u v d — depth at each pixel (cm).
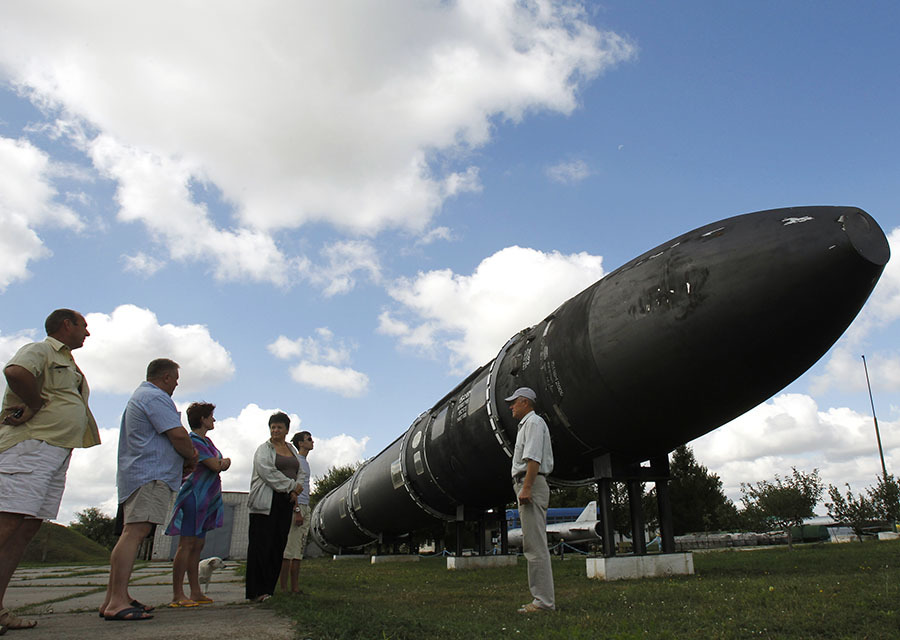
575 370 928
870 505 2775
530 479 571
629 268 895
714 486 3822
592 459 1020
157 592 946
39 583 1159
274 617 518
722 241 770
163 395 558
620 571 929
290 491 734
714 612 526
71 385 512
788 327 731
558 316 1048
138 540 523
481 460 1364
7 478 459
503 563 1577
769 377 795
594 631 451
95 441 553
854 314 748
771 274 714
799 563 1111
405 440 1898
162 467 536
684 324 775
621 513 3125
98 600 789
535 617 533
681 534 3641
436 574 1292
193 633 420
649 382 831
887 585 621
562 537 3231
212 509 699
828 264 690
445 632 445
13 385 463
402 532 2409
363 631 432
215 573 1608
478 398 1333
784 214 751
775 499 2291
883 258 692
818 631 435
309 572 1518
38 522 494
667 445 952
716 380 796
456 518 1738
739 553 1756
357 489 2367
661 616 520
